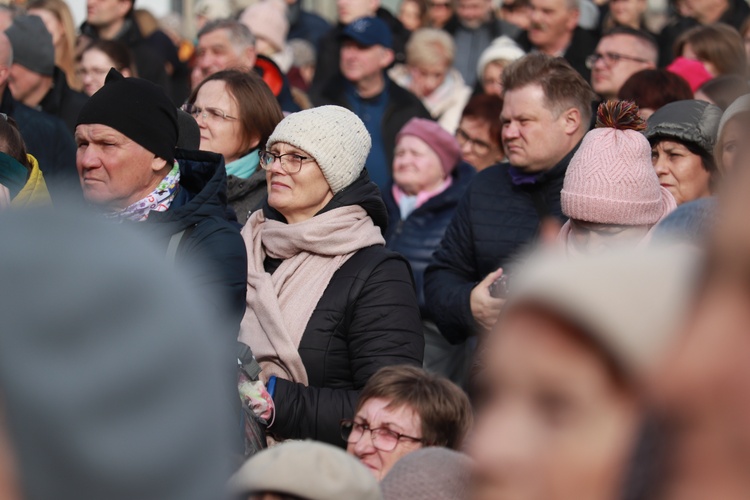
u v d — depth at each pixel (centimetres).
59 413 141
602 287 148
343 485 475
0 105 1241
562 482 150
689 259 149
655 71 1185
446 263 1061
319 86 2005
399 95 1719
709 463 136
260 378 868
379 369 791
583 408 149
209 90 1066
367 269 878
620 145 844
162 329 147
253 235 931
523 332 151
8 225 146
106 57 1579
